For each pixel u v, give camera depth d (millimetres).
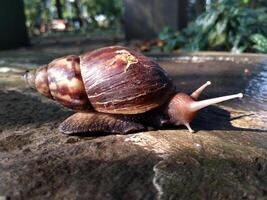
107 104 117
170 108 121
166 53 339
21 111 157
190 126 129
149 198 85
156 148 111
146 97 116
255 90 188
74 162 104
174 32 457
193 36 406
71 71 120
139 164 101
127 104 116
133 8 549
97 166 101
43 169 100
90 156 107
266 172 96
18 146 117
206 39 375
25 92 194
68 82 120
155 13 534
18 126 137
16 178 95
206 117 141
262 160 102
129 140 118
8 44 489
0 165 103
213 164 100
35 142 120
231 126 131
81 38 662
